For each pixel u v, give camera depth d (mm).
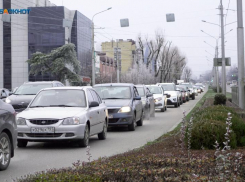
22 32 83750
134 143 14000
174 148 10109
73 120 12586
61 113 12766
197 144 10031
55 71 61062
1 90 34438
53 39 82750
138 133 17172
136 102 19297
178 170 6430
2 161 9320
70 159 10891
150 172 6250
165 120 23734
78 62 63219
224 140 9969
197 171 6449
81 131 12664
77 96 13992
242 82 24859
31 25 83375
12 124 9758
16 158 11094
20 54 83938
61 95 14078
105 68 104000
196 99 58188
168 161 7160
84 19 89562
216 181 5691
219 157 6051
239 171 6277
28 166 9938
